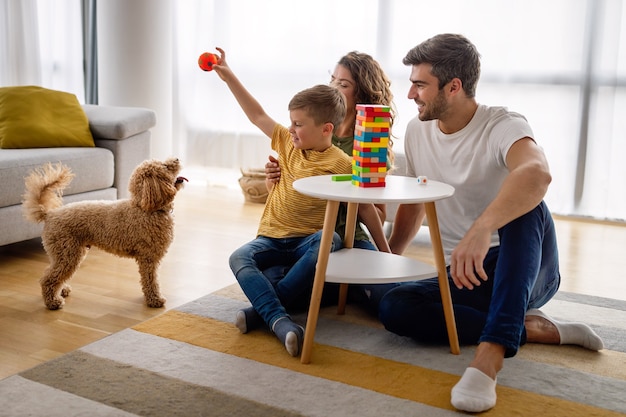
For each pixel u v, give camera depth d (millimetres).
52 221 2264
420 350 1942
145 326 2072
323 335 2039
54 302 2232
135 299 2365
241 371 1777
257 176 3990
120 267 2715
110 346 1915
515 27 3832
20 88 3258
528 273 1696
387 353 1917
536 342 2021
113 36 4293
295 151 2201
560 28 3758
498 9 3844
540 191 1714
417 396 1669
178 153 4727
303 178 1945
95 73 4922
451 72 1910
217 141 4566
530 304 1990
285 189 2197
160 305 2295
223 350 1909
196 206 3906
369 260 1958
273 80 4395
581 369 1854
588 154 3812
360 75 2342
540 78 3834
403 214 2240
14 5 4824
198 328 2066
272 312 1961
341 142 2385
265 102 4430
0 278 2543
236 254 2104
